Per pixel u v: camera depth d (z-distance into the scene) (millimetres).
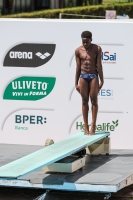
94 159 24656
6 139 28203
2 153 25547
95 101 25094
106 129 27219
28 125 27922
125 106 26984
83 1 79688
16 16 63469
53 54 27328
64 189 20641
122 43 26703
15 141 28141
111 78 26938
